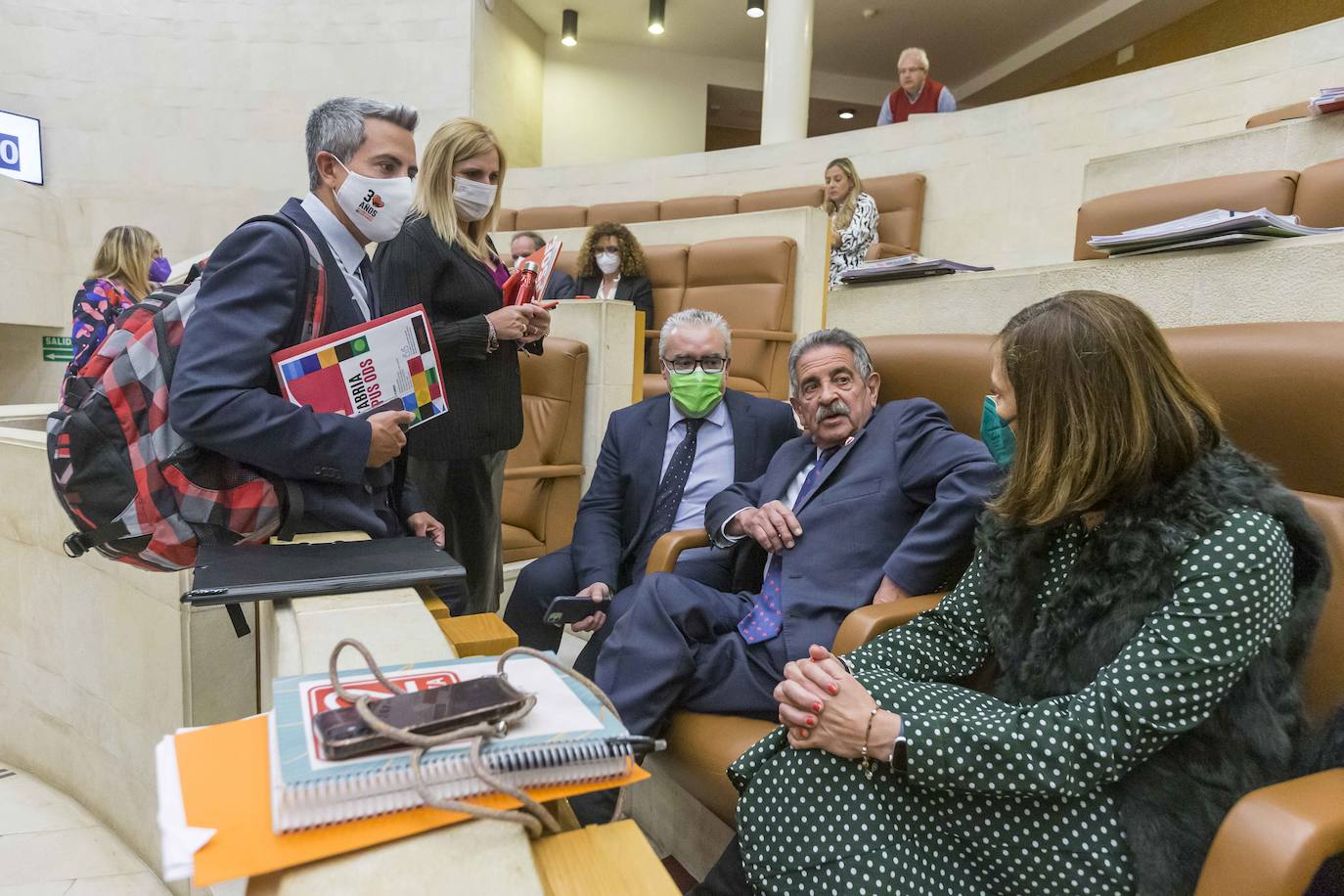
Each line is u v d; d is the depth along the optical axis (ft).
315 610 2.62
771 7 21.26
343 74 21.20
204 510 3.35
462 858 1.49
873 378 5.54
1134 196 6.51
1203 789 2.84
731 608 4.98
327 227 3.95
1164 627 2.82
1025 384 3.19
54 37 20.45
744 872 3.47
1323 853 2.30
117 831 6.25
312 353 3.42
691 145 27.99
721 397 6.64
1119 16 23.65
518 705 1.81
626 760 1.79
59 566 6.56
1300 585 2.92
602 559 6.35
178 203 21.08
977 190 15.88
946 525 4.43
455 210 5.70
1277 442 3.60
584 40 26.63
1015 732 2.88
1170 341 4.00
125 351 3.33
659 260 12.07
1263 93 12.48
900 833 3.14
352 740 1.61
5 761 7.44
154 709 5.63
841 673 3.36
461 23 20.94
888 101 18.54
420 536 4.04
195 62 20.95
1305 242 4.16
